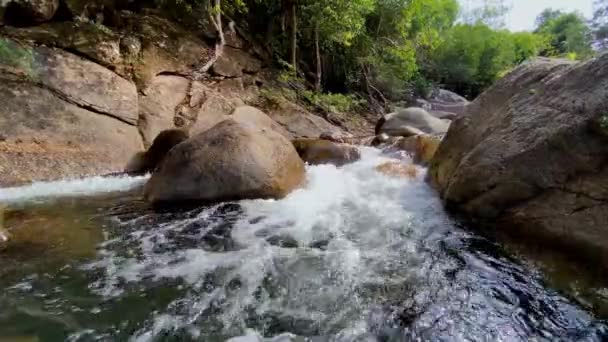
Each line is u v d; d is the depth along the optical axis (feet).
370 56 41.91
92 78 19.45
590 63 9.09
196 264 8.79
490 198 10.11
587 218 7.73
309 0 34.30
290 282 8.08
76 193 13.82
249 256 9.22
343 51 42.65
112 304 7.16
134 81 22.35
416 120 27.81
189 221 11.40
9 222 10.55
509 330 6.40
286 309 7.17
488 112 12.41
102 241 9.91
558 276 7.58
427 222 11.30
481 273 8.27
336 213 12.14
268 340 6.32
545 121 9.27
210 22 31.01
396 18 43.88
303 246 9.81
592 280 7.11
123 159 17.52
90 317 6.75
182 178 12.79
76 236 10.11
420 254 9.29
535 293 7.35
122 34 24.18
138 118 20.38
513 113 10.69
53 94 17.43
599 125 7.83
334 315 6.97
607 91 8.07
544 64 11.36
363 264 8.82
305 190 14.34
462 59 74.38
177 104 23.45
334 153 19.19
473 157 11.00
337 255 9.28
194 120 22.98
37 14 19.62
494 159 10.16
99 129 17.87
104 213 11.94
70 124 17.04
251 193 12.89
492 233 9.96
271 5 36.73
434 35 51.80
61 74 18.37
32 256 8.84
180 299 7.41
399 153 19.86
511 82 12.10
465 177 10.94
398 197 13.65
